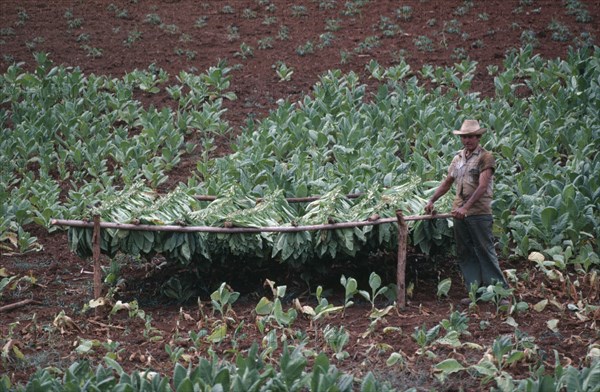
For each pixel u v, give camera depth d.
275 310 11.72
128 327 12.19
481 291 12.84
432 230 13.08
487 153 12.44
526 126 18.95
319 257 12.86
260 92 22.91
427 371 10.63
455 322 11.44
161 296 13.48
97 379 9.09
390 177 14.68
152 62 24.55
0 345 11.35
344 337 11.02
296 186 14.90
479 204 12.48
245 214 12.93
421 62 24.16
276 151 18.14
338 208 13.18
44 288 13.84
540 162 17.08
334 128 19.20
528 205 15.14
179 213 13.15
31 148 18.67
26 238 15.27
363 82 23.20
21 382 10.48
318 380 8.88
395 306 12.60
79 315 12.62
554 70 21.83
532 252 14.15
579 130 18.61
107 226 12.55
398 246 12.76
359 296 13.34
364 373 10.63
